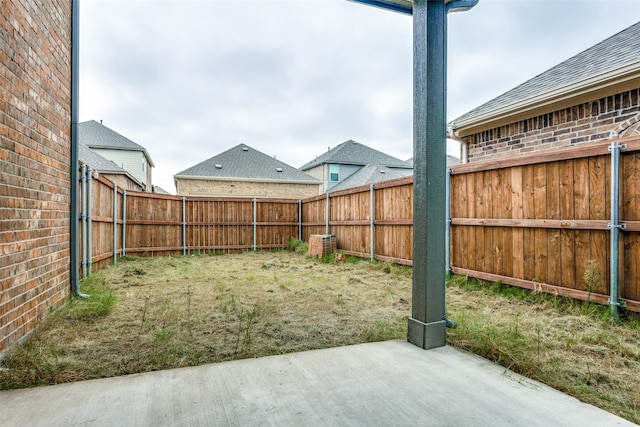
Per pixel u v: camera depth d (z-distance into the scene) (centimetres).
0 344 210
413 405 171
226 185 2070
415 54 255
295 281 518
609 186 325
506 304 376
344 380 197
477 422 156
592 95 412
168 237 898
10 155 225
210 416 160
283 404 171
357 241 761
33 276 262
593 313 327
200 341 262
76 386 188
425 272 246
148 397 177
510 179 427
